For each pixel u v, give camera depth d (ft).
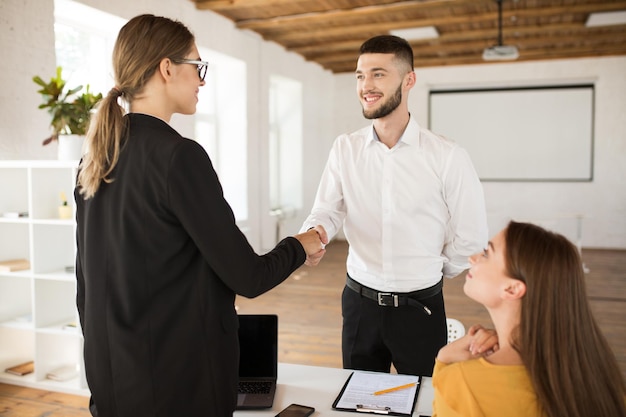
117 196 3.74
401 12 21.66
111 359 3.70
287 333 15.51
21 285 12.43
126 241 3.67
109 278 3.75
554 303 3.24
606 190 30.94
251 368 5.63
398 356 6.63
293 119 30.94
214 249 3.63
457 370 3.44
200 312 3.75
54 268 11.89
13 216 11.69
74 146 11.66
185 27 4.06
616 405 3.21
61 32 16.35
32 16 13.04
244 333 5.67
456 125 32.99
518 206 32.19
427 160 6.45
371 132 6.71
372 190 6.70
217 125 24.43
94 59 17.71
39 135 13.26
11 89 12.55
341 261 27.27
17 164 11.31
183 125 20.30
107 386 3.75
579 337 3.22
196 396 3.74
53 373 11.77
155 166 3.61
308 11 21.39
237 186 24.35
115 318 3.68
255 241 25.35
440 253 6.77
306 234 4.59
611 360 3.29
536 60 31.40
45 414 10.23
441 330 6.68
